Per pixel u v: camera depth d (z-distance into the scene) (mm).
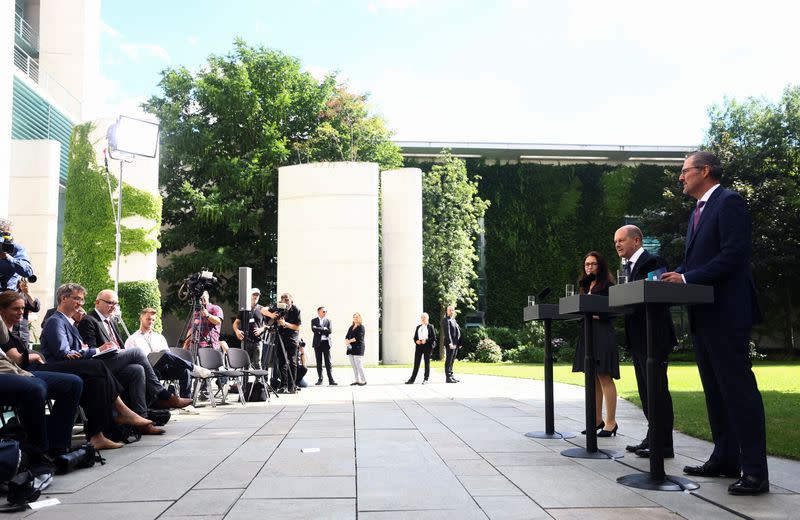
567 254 34188
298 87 30875
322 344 14922
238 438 6191
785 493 3818
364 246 25203
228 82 29250
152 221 21656
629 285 3984
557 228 34312
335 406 9461
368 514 3381
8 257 6141
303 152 29484
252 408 9234
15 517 3330
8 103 11266
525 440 5988
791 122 31281
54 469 4418
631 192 34719
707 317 4062
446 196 30406
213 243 30266
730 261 3949
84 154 21312
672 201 30859
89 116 31484
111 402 5668
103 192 21203
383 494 3830
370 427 6988
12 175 23422
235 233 28344
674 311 29766
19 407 4402
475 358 28906
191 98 30547
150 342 8758
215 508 3508
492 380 15641
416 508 3500
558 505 3557
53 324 5758
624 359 26109
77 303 6043
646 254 5410
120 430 5902
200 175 30344
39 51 30672
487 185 34156
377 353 25000
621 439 6047
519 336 30438
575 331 31641
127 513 3404
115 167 21438
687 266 4387
